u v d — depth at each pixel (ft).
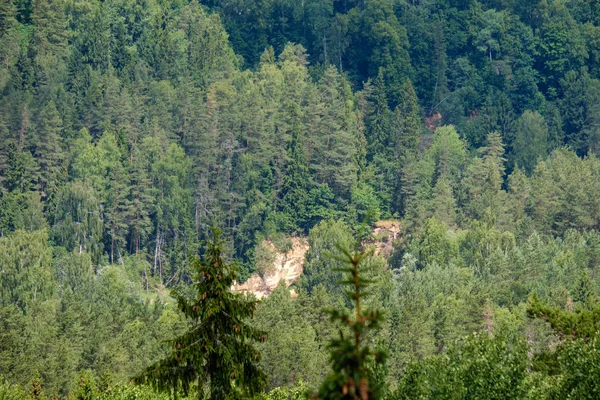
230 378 386.32
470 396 509.76
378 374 512.22
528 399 509.76
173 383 389.39
